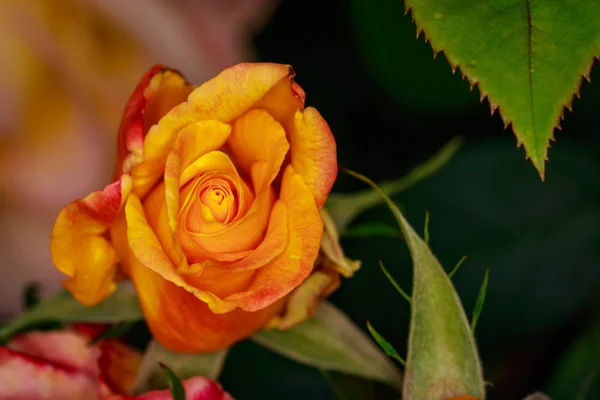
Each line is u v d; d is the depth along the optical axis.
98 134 0.56
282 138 0.46
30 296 0.53
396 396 0.53
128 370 0.51
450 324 0.48
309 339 0.50
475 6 0.47
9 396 0.50
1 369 0.50
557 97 0.46
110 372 0.51
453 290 0.48
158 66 0.48
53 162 0.55
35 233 0.56
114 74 0.56
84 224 0.47
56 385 0.51
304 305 0.49
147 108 0.48
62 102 0.55
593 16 0.46
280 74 0.46
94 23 0.56
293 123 0.47
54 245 0.47
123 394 0.50
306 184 0.47
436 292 0.48
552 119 0.46
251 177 0.47
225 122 0.47
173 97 0.48
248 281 0.47
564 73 0.46
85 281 0.48
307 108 0.47
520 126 0.46
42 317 0.50
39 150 0.55
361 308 0.56
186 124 0.46
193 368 0.50
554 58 0.46
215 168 0.47
